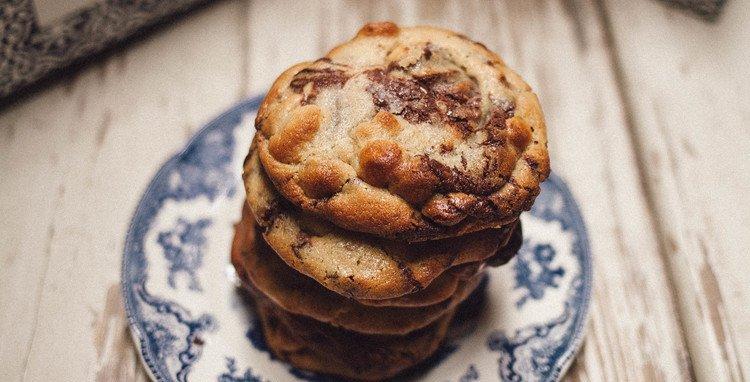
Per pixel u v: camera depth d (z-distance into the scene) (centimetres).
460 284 32
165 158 40
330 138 30
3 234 37
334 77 31
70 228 37
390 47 32
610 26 45
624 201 40
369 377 33
